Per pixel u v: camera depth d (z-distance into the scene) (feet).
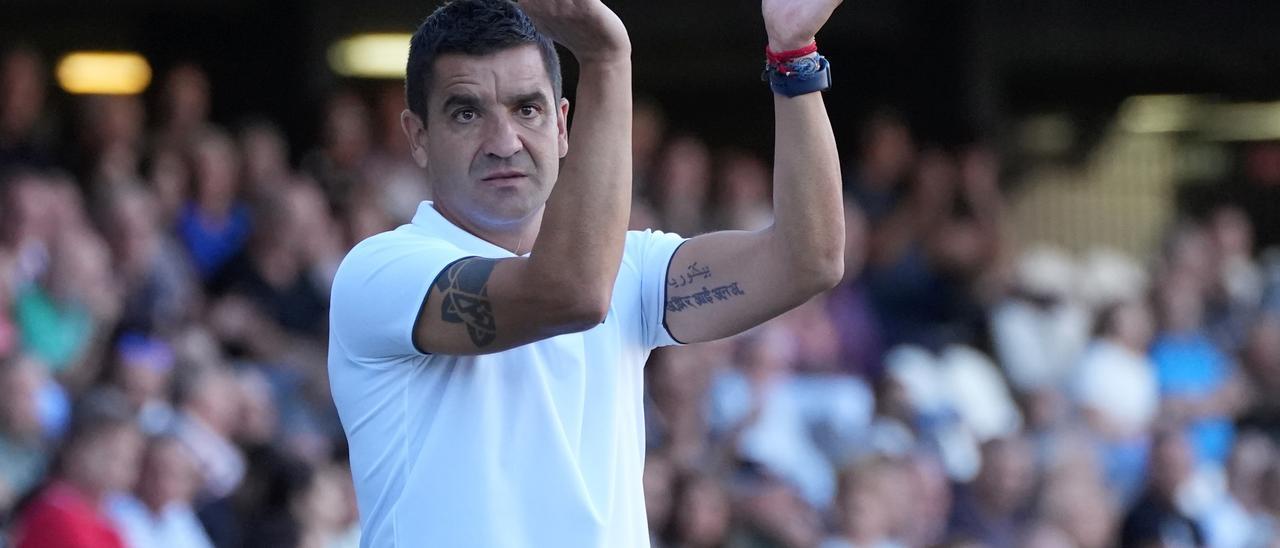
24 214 77.10
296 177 93.81
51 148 87.66
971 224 114.32
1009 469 90.48
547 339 30.99
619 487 31.42
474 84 31.01
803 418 95.25
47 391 70.64
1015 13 137.28
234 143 92.73
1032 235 143.74
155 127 92.27
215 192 86.84
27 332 73.15
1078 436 102.53
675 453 83.05
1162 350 113.91
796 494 84.84
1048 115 145.18
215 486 69.36
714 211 109.70
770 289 32.86
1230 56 146.51
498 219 31.53
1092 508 94.27
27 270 75.82
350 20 119.03
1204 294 122.62
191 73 92.07
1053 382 110.32
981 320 110.73
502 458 30.35
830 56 134.92
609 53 28.37
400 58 120.98
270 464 70.33
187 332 77.41
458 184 31.45
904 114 134.82
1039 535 89.76
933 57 134.21
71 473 61.77
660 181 106.63
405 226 32.32
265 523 69.15
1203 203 151.23
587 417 31.30
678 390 85.56
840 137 134.82
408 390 30.66
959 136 133.69
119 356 69.92
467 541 29.96
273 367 80.64
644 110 116.98
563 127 32.91
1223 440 113.80
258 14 117.39
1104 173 147.33
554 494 30.42
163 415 69.82
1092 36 140.56
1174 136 149.79
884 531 81.87
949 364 106.32
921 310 110.63
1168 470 98.02
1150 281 122.93
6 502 64.85
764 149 138.51
